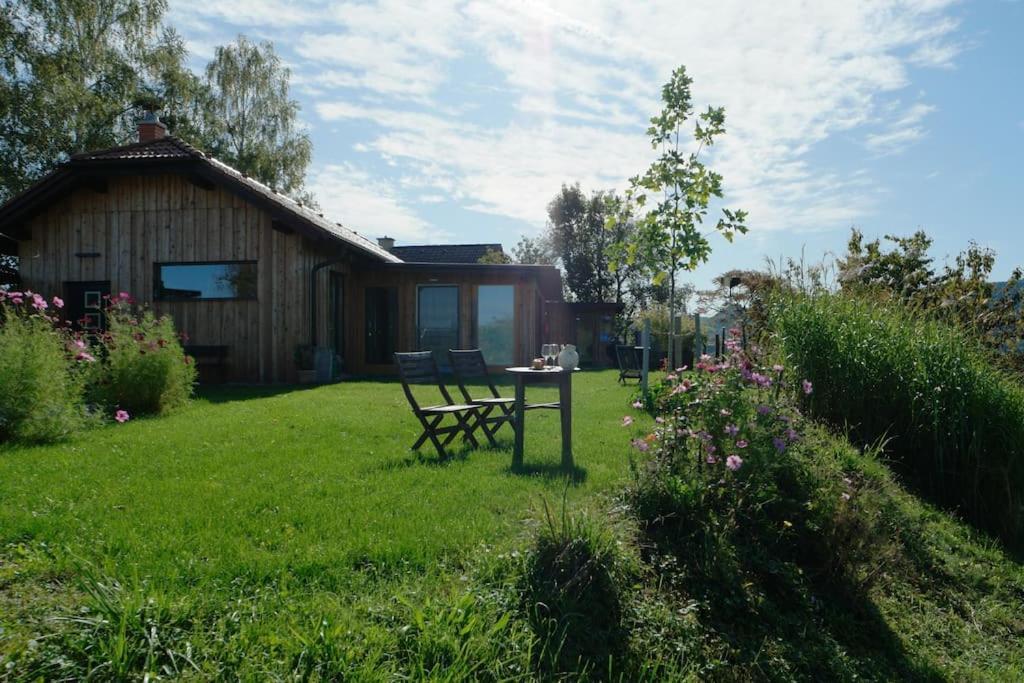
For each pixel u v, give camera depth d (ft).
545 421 29.27
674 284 27.68
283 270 46.91
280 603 10.43
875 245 42.96
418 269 56.65
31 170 74.79
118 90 80.84
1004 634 15.62
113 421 27.25
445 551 12.82
